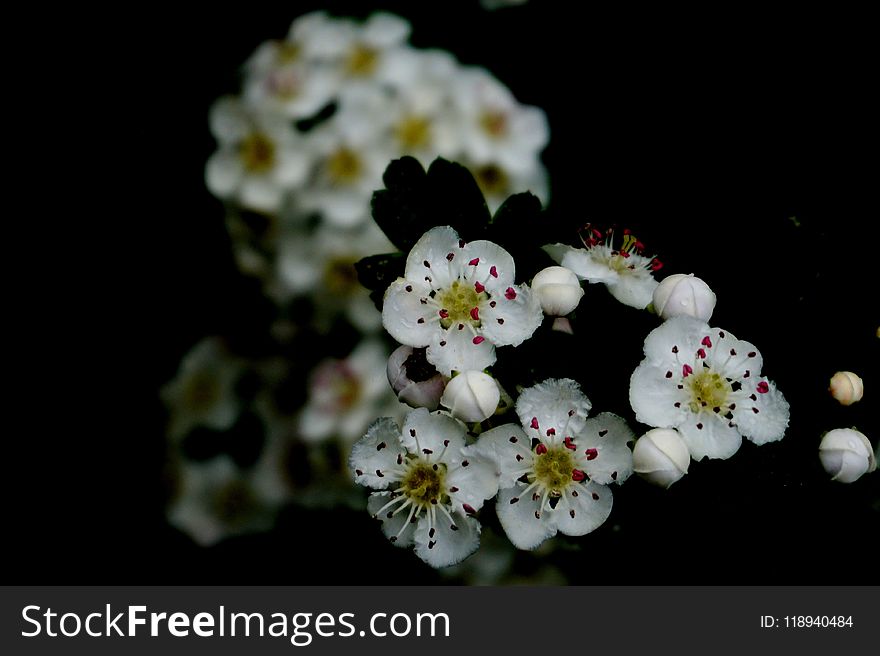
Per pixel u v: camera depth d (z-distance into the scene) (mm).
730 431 217
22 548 251
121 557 251
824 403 224
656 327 219
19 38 259
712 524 220
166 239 261
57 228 260
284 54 250
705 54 262
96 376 260
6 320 259
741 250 230
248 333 261
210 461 255
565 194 256
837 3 260
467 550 216
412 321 218
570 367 221
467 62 262
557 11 263
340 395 251
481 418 213
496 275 219
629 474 216
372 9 264
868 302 226
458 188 224
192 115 261
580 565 237
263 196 248
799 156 254
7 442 256
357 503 248
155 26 261
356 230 246
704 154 256
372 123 246
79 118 260
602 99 261
